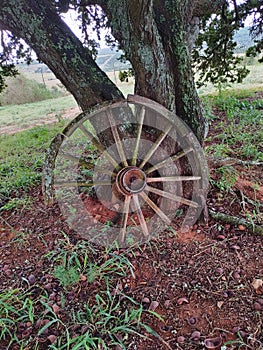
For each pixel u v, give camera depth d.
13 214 2.87
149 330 1.54
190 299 1.73
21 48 3.55
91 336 1.54
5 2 2.05
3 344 1.56
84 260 2.04
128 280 1.89
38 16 2.10
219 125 4.71
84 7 3.03
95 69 2.31
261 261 1.95
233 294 1.73
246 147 3.58
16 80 12.52
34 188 3.38
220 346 1.45
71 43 2.22
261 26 3.55
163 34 2.09
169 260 2.03
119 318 1.64
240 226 2.26
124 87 7.89
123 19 1.98
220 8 2.99
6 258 2.24
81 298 1.79
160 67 2.05
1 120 8.70
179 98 2.29
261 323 1.55
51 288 1.89
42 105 11.15
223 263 1.96
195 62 3.94
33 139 5.72
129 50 2.02
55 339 1.55
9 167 4.09
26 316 1.68
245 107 5.48
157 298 1.75
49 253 2.18
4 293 1.87
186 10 2.27
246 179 2.92
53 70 2.28
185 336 1.52
